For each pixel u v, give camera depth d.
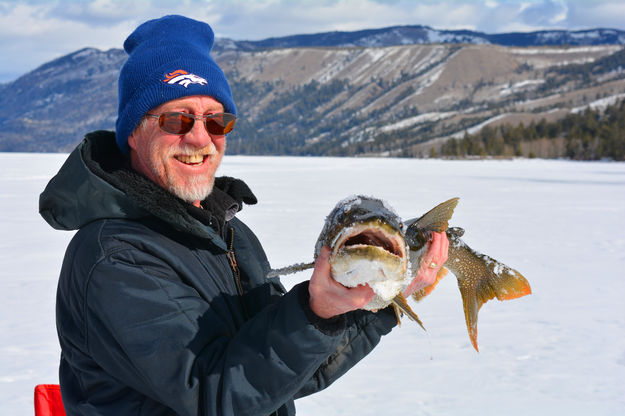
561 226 14.16
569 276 8.30
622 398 4.05
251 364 1.36
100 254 1.50
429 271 1.75
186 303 1.48
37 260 9.26
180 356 1.42
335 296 1.28
